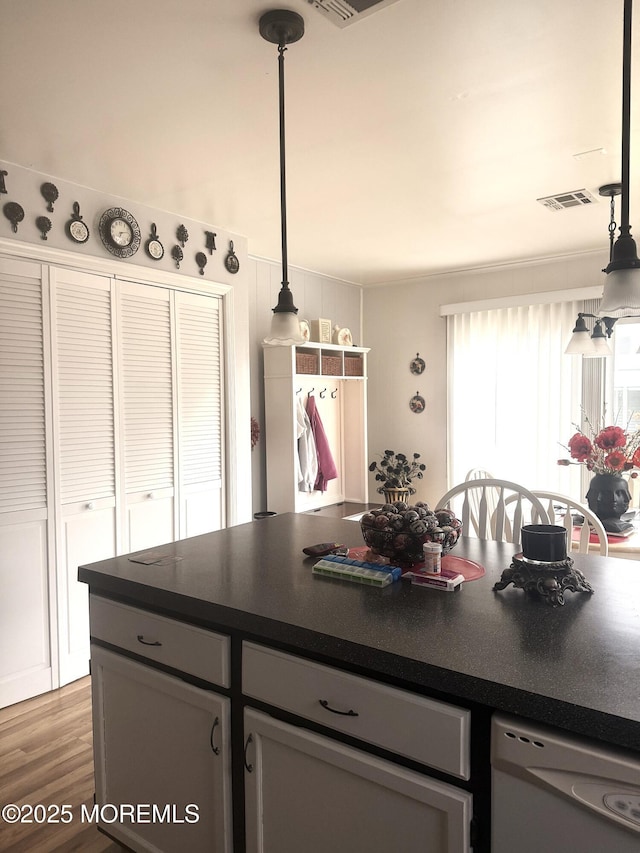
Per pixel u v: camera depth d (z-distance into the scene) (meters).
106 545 3.05
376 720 1.17
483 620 1.31
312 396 4.75
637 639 1.20
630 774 0.89
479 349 4.84
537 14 1.62
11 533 2.67
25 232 2.66
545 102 2.12
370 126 2.29
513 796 1.01
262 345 4.47
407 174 2.80
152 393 3.28
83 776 2.18
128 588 1.63
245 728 1.40
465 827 1.06
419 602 1.44
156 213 3.26
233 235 3.74
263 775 1.38
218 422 3.70
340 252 4.29
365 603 1.43
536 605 1.41
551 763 0.96
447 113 2.20
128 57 1.81
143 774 1.66
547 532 1.49
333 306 5.19
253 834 1.40
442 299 5.07
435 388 5.14
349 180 2.86
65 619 2.87
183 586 1.57
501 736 1.02
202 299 3.57
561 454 4.46
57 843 1.86
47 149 2.47
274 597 1.48
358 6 1.58
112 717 1.74
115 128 2.29
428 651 1.14
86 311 2.94
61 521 2.84
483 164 2.68
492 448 4.78
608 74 1.94
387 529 1.66
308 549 1.90
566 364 4.43
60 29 1.66
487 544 2.03
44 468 2.77
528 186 2.96
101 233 2.97
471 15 1.62
